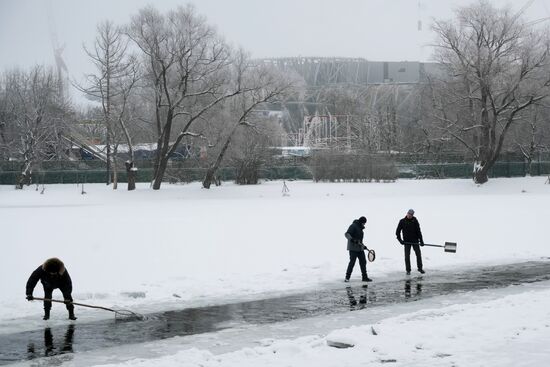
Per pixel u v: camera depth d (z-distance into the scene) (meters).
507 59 74.31
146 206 52.03
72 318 15.59
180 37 69.25
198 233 31.11
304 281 20.55
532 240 29.41
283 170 88.31
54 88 94.00
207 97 73.06
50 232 31.55
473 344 12.12
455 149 91.88
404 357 11.46
